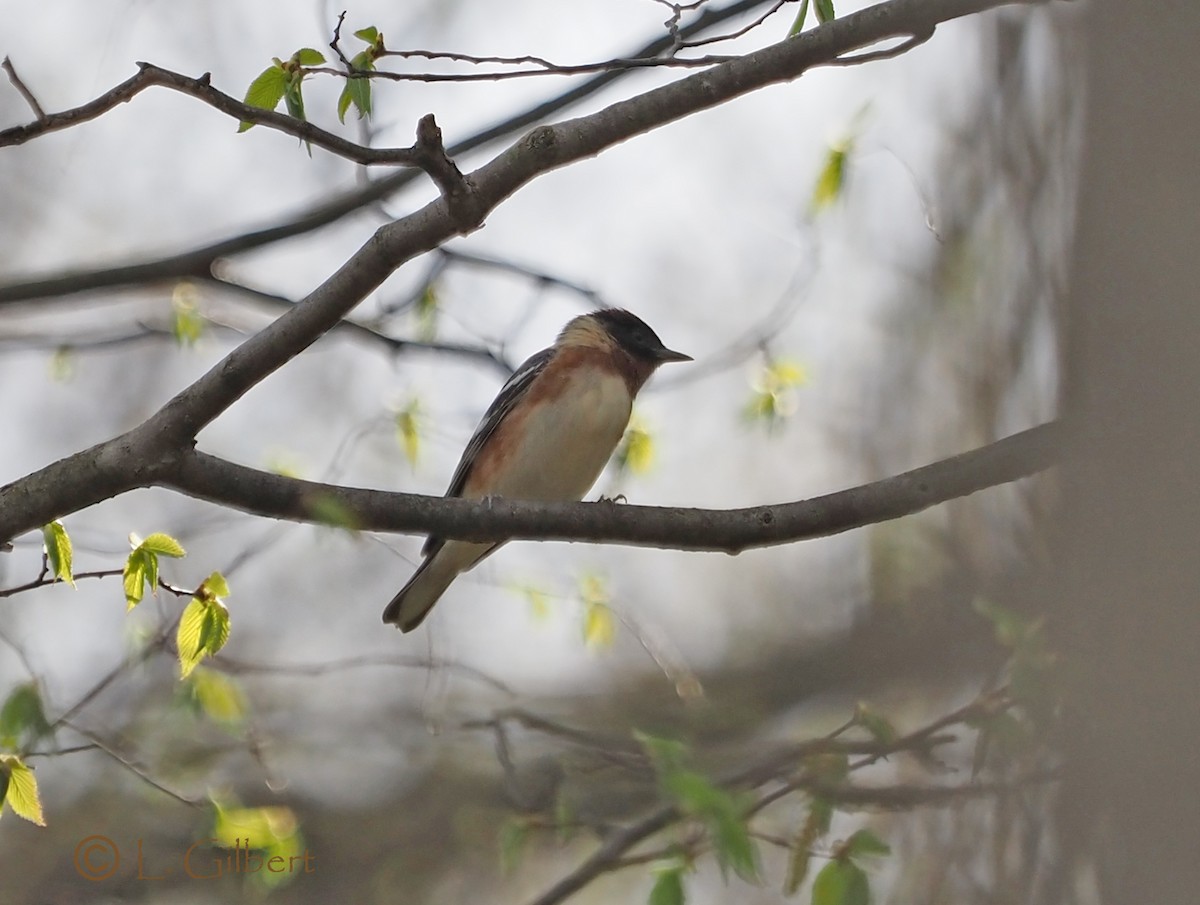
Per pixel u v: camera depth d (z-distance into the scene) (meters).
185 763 16.30
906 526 17.55
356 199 13.92
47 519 8.50
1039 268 10.70
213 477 8.69
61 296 13.62
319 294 8.48
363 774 19.02
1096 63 7.28
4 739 10.32
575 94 13.70
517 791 11.12
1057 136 9.33
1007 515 11.34
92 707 15.45
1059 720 7.64
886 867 10.16
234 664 13.12
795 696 19.52
